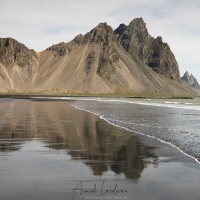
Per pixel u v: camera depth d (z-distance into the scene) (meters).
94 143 22.33
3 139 24.12
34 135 26.45
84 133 27.97
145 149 19.83
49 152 18.81
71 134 27.22
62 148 20.22
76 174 13.74
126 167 15.06
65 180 12.84
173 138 24.47
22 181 12.65
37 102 106.56
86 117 45.84
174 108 72.69
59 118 43.88
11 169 14.58
